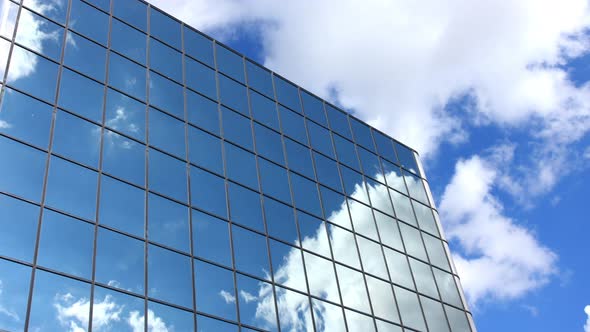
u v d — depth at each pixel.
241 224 33.78
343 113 48.28
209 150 35.81
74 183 28.36
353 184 42.97
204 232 31.73
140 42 37.50
